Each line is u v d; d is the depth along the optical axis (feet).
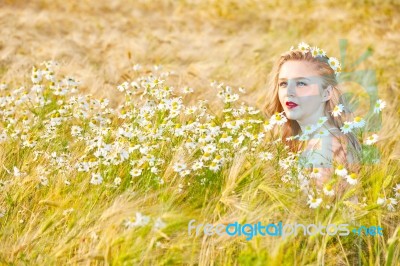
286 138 11.74
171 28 35.19
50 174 11.41
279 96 11.56
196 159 11.57
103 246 8.71
